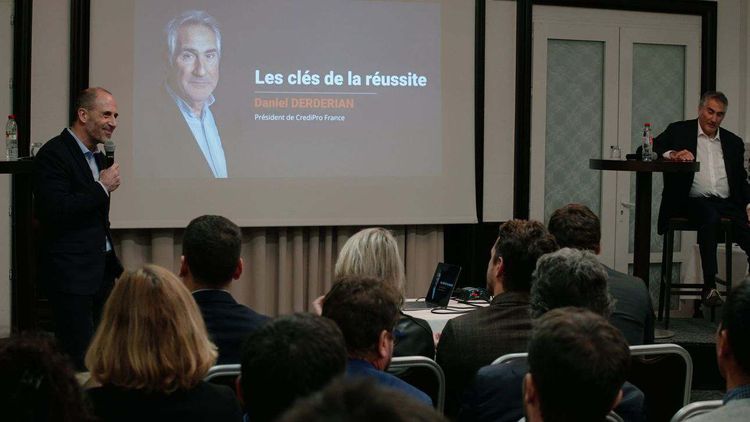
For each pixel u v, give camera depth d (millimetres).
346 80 6691
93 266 4660
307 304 6840
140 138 6312
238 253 3041
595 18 7344
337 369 1708
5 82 6109
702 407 2285
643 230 5516
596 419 1708
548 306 2557
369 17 6715
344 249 3402
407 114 6824
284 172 6602
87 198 4547
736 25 7633
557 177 7352
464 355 2928
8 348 1379
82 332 4633
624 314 3469
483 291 4867
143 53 6297
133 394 1960
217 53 6445
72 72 6168
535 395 1746
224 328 2840
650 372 3262
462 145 6938
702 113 6262
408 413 744
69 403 1374
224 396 2039
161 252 6461
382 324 2254
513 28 7105
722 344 1900
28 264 4594
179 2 6363
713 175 6297
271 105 6562
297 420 728
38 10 6152
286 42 6578
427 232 7016
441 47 6867
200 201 6449
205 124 6441
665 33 7516
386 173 6801
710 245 5922
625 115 7461
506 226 3146
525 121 7129
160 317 1977
